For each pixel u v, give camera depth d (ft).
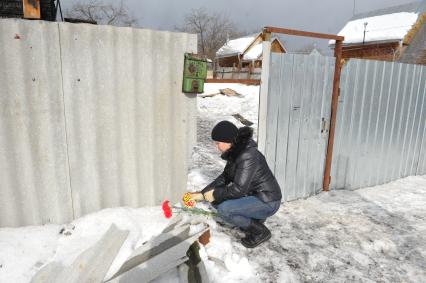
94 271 7.78
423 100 18.76
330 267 9.86
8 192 9.36
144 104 10.59
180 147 11.58
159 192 11.54
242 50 113.19
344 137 15.81
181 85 11.05
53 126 9.47
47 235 9.38
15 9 12.16
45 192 9.76
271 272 9.36
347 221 12.88
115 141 10.44
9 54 8.66
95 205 10.59
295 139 14.11
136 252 8.47
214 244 9.98
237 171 9.55
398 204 14.99
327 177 15.72
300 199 14.99
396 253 10.84
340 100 15.12
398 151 18.48
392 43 88.22
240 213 9.92
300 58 13.38
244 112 41.68
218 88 58.13
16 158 9.25
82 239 9.25
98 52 9.66
